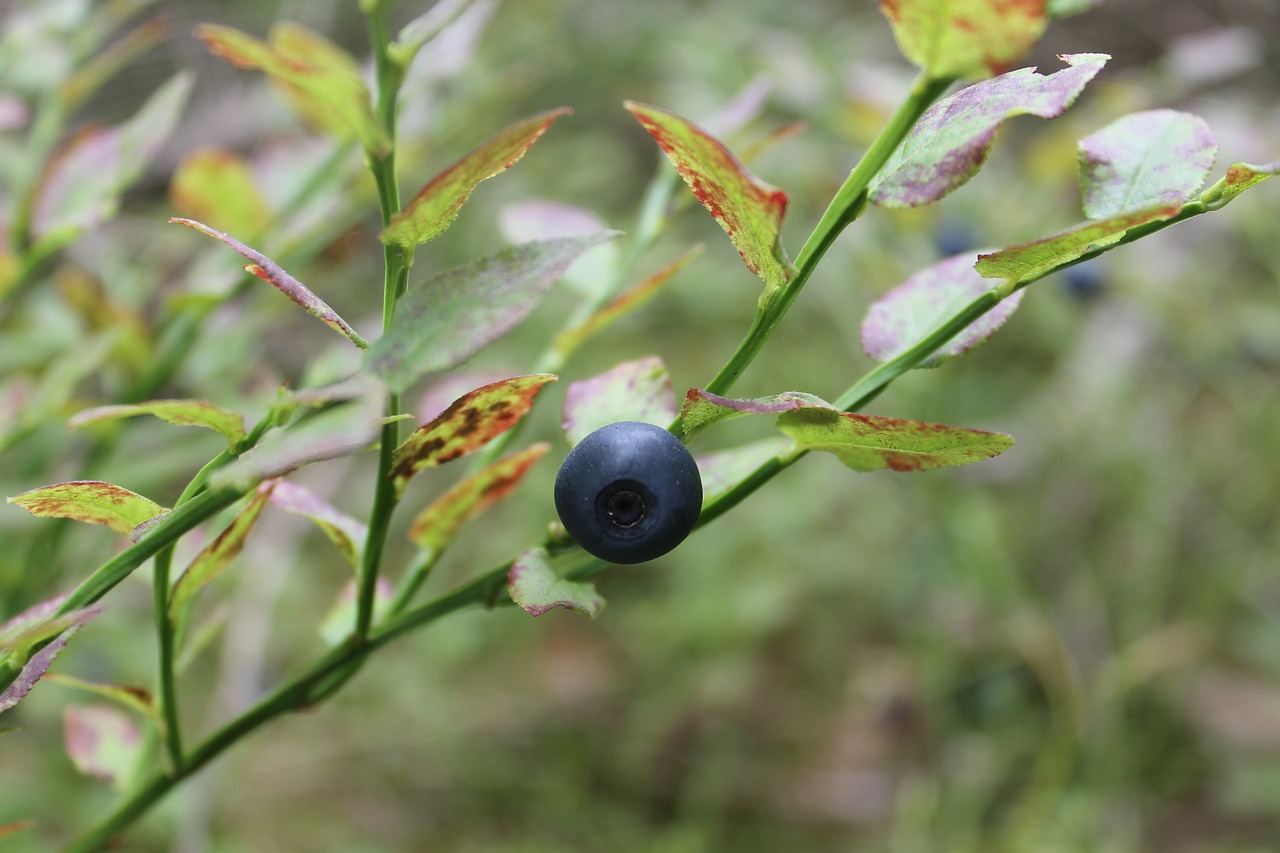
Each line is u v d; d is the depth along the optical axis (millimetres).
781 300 120
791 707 417
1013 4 108
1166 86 360
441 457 128
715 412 121
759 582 417
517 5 540
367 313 407
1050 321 397
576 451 121
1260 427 422
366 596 140
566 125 548
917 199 117
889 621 428
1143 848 360
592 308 172
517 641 441
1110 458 404
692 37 422
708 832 384
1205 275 409
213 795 296
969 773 368
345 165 221
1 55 209
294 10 496
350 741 403
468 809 393
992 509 394
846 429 126
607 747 409
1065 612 401
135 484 217
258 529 353
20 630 120
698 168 116
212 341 218
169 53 477
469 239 474
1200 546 423
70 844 153
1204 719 390
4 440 183
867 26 487
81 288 205
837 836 380
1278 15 531
